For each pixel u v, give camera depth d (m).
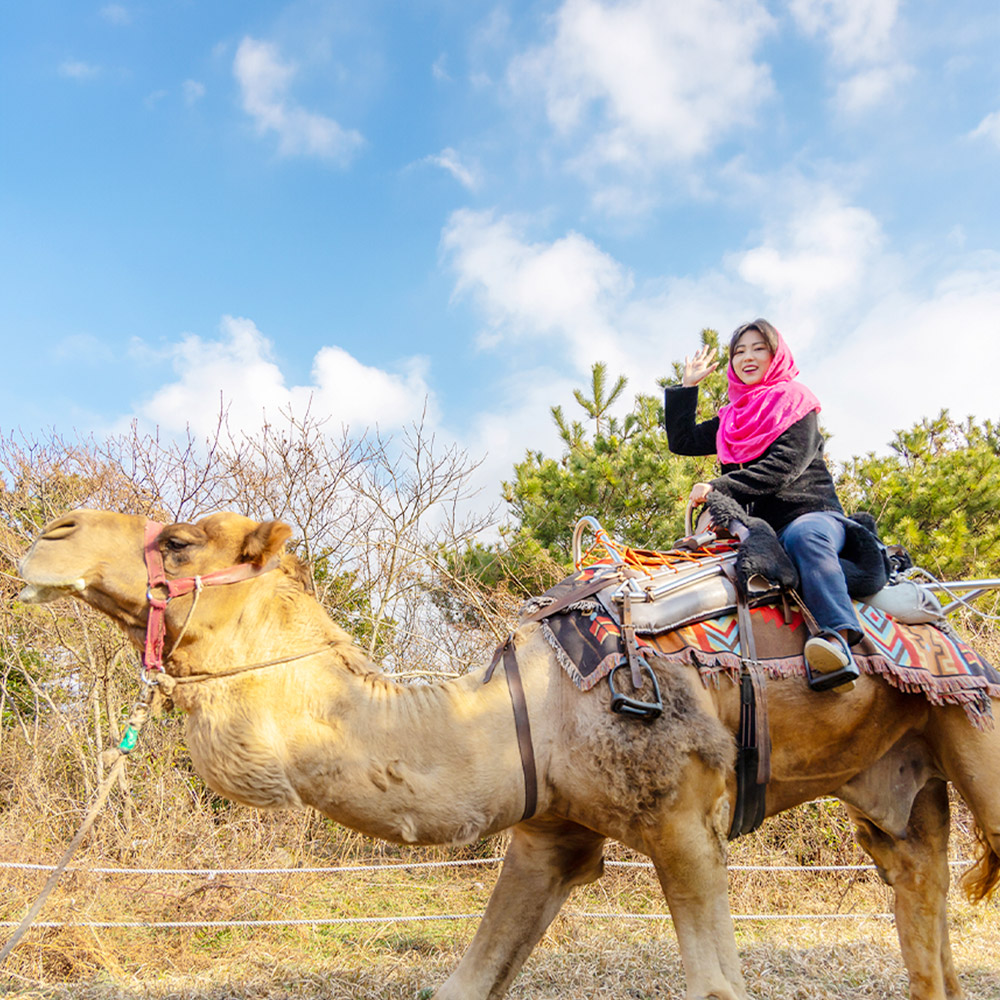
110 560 2.72
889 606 3.31
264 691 2.66
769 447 3.59
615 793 2.76
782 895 6.31
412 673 3.58
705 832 2.78
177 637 2.70
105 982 4.66
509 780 2.77
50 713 8.45
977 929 5.39
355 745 2.65
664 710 2.81
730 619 3.08
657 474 11.40
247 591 2.75
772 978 4.49
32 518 8.48
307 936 5.53
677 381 13.44
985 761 3.13
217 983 4.65
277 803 2.63
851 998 4.25
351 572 9.41
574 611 3.04
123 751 2.74
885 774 3.40
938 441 19.83
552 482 11.94
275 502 9.08
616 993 4.35
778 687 3.04
